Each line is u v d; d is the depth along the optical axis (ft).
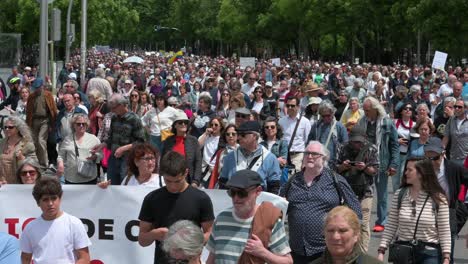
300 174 27.02
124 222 29.32
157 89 92.12
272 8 300.20
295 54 341.00
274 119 38.22
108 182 29.30
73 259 24.02
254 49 386.11
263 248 21.25
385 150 41.81
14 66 107.76
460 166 30.96
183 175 23.66
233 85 65.98
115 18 261.65
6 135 36.55
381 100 76.69
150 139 50.78
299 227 26.30
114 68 136.36
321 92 64.44
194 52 533.14
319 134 40.96
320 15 240.94
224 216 22.06
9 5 219.82
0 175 36.35
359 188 34.37
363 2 216.95
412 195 26.50
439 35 160.86
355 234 18.28
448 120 47.91
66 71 117.29
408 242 26.22
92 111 53.06
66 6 221.05
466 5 157.17
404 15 192.44
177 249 18.52
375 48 259.39
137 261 29.37
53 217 23.90
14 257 20.25
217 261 21.88
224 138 36.24
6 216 29.96
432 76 92.38
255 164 31.73
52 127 52.47
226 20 361.30
